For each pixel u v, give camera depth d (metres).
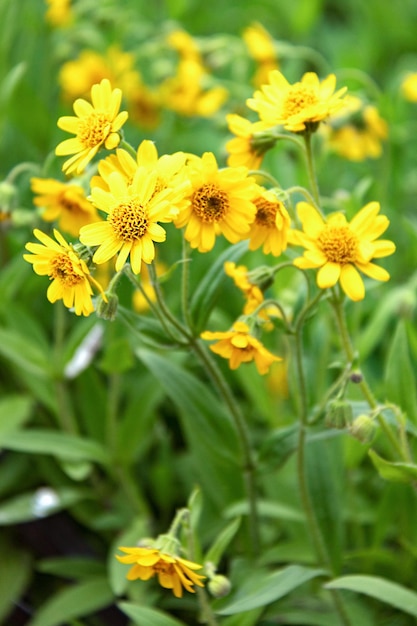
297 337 0.77
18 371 0.96
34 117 1.06
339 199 0.96
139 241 0.70
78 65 1.11
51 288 0.72
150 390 0.92
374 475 0.93
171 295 0.97
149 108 1.11
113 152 0.86
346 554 0.88
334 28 1.59
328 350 0.91
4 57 1.04
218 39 1.11
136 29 1.18
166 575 0.74
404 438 0.76
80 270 0.70
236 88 1.10
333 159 1.17
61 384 0.93
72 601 0.88
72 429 0.94
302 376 0.78
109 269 0.91
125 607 0.76
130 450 0.92
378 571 0.87
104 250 0.70
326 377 0.94
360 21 1.53
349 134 1.02
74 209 0.84
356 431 0.74
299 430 0.80
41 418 0.99
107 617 0.92
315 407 0.86
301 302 0.81
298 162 1.04
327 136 0.99
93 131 0.73
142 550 0.72
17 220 0.91
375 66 1.46
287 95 0.75
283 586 0.76
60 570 0.91
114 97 0.72
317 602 0.86
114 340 0.92
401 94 1.08
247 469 0.82
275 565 0.89
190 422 0.84
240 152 0.76
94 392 0.94
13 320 0.94
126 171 0.72
